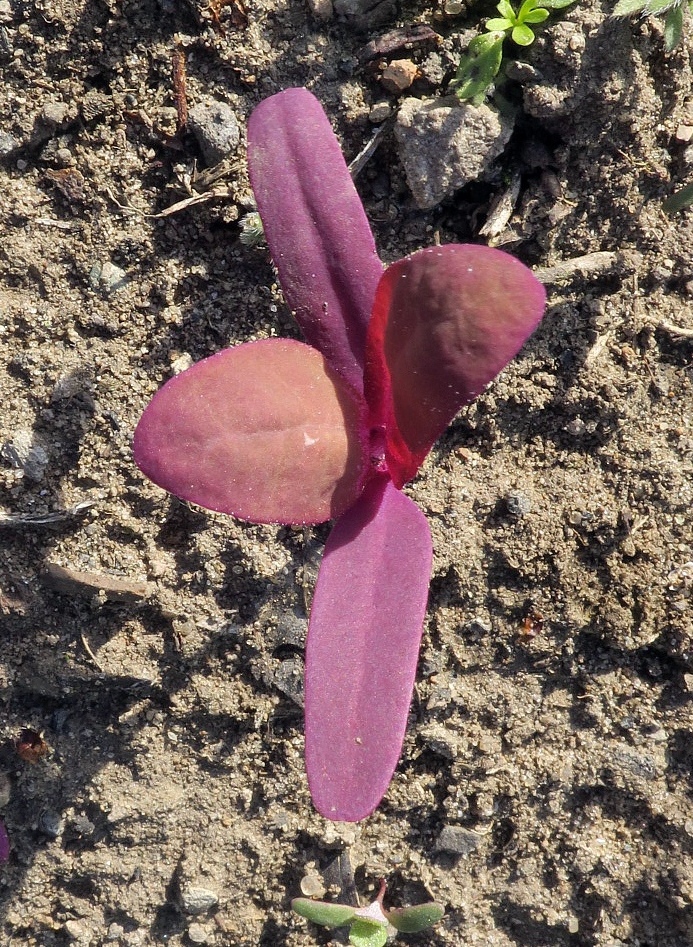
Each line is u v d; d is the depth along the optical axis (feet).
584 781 0.74
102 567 0.73
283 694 0.74
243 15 0.73
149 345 0.74
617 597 0.74
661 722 0.74
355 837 0.74
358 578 0.66
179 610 0.73
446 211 0.74
